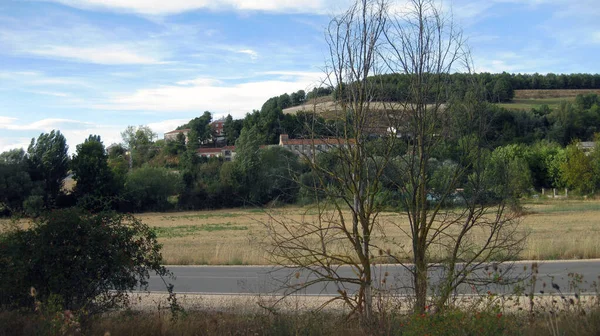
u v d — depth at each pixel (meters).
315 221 6.13
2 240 6.76
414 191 5.91
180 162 62.44
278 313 6.48
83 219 6.83
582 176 48.47
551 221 28.67
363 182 5.96
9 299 6.64
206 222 41.53
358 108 5.90
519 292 5.96
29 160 50.62
